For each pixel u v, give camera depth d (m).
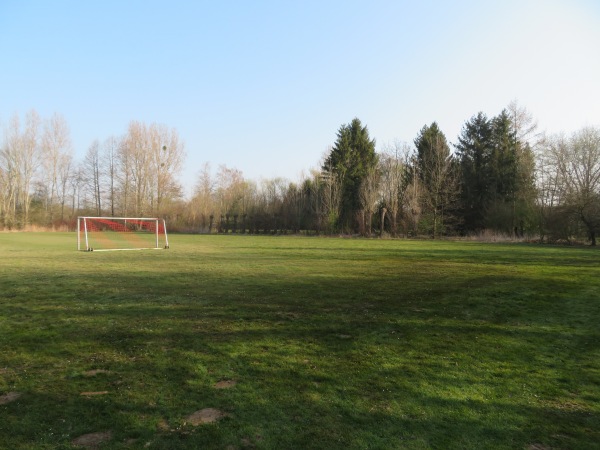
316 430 3.68
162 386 4.61
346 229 50.12
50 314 8.05
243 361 5.46
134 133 61.50
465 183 48.78
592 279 13.29
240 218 57.62
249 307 8.77
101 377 4.86
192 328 7.07
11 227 56.19
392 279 13.09
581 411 4.18
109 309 8.52
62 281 12.38
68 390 4.48
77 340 6.34
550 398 4.48
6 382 4.69
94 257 20.97
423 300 9.70
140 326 7.18
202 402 4.22
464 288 11.40
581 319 8.06
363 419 3.91
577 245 33.44
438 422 3.89
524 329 7.29
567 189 34.38
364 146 59.53
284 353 5.81
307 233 52.91
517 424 3.89
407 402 4.31
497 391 4.64
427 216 44.97
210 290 10.85
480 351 6.06
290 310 8.52
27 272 14.56
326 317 7.94
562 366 5.49
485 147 50.16
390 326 7.36
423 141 54.47
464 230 48.41
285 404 4.20
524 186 41.72
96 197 68.44
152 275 13.88
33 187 60.38
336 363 5.45
